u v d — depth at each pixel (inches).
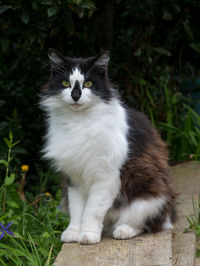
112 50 240.5
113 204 138.4
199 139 227.3
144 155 139.9
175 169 214.1
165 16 225.0
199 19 262.7
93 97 132.9
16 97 224.5
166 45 245.3
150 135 148.4
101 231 137.6
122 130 136.2
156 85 250.7
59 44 221.0
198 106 270.1
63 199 155.9
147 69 246.8
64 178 148.3
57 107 137.5
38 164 226.7
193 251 129.0
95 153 131.4
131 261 117.3
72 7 178.1
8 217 153.6
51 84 140.2
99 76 137.1
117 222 142.0
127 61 239.3
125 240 134.1
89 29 233.1
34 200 173.2
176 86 259.9
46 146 144.8
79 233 137.8
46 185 218.7
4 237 134.4
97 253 124.1
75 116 134.9
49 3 166.2
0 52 217.3
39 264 124.6
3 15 191.6
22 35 198.2
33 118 230.1
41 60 217.0
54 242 139.9
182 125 246.4
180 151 235.8
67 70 135.6
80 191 142.6
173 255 126.2
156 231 141.2
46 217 161.3
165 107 242.1
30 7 177.2
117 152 131.6
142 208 137.3
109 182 133.4
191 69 271.0
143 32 235.0
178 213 162.7
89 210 134.5
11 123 210.1
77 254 124.0
